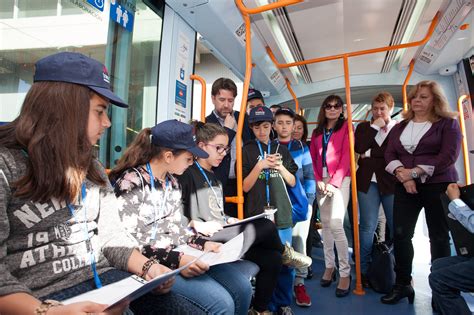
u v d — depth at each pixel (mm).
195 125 2521
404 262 3021
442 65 4609
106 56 2643
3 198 964
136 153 1766
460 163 4789
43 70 1065
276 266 2164
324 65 4918
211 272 1820
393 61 4816
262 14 3367
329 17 3580
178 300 1389
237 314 1745
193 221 2105
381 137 3584
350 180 3547
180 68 3088
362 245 3709
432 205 2783
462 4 3131
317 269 4379
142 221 1638
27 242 1047
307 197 3104
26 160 1052
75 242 1144
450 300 2125
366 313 2830
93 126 1157
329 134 3617
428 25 3732
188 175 2195
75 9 2363
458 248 2281
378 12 3469
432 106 2895
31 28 2125
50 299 1020
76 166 1075
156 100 2982
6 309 894
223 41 3535
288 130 3191
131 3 2861
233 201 2537
